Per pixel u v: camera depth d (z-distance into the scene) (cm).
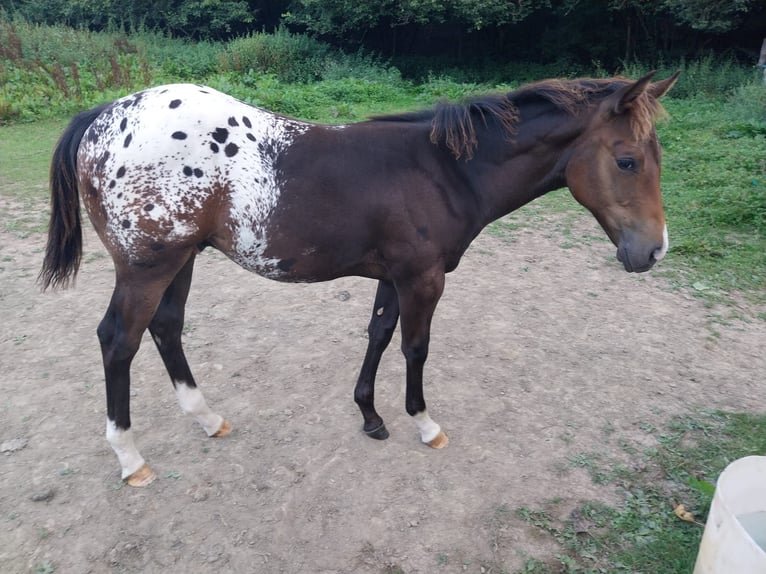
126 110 246
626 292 484
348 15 1652
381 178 252
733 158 756
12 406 325
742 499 204
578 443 309
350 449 301
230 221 250
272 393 345
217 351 386
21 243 552
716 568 186
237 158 244
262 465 289
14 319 418
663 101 1177
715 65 1395
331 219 250
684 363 386
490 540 249
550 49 1755
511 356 389
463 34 1939
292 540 247
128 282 251
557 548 246
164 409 328
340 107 1153
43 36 1541
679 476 286
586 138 251
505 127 259
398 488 276
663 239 247
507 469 289
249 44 1602
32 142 932
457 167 262
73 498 264
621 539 250
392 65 1792
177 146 238
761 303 467
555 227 636
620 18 1664
